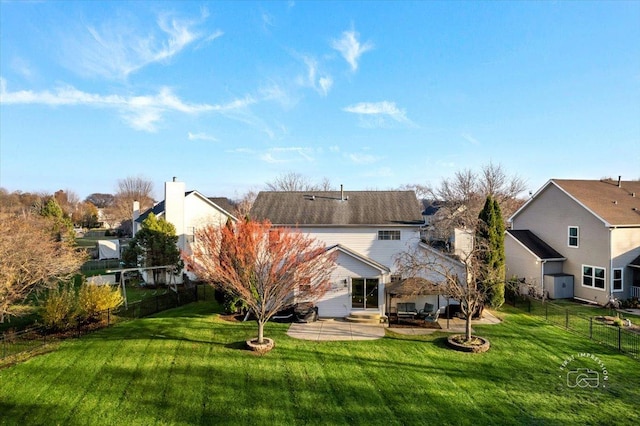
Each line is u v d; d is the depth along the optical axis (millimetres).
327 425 10648
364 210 24875
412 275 19234
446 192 54000
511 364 14438
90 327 18375
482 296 18266
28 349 15602
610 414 11055
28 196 80125
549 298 25922
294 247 17141
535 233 29453
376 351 15750
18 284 19578
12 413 11133
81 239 61781
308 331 18406
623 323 19281
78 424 10703
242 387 12727
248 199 72250
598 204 25344
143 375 13500
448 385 12828
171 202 32312
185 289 27219
